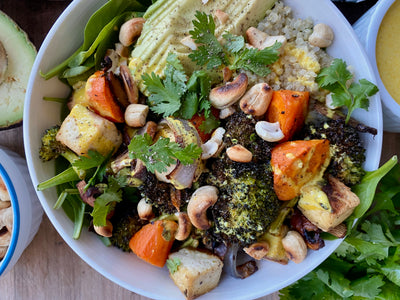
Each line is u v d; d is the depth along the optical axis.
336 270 0.24
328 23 0.21
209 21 0.20
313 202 0.20
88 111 0.21
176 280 0.21
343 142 0.21
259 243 0.21
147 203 0.21
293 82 0.21
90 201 0.21
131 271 0.22
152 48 0.21
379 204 0.24
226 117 0.21
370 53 0.23
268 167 0.20
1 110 0.25
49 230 0.27
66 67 0.22
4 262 0.23
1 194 0.25
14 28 0.24
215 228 0.21
